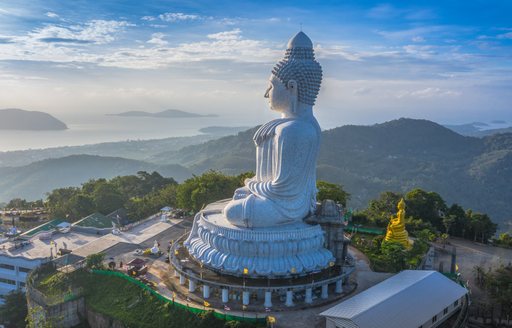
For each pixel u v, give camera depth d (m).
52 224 93.31
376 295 47.62
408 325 43.22
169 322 50.59
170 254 60.91
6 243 80.62
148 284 58.03
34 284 63.50
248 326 46.53
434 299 47.91
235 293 52.56
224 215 54.16
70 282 62.19
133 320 52.84
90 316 57.94
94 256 64.25
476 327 52.28
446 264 70.06
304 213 55.53
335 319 43.47
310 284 51.09
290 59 56.66
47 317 56.72
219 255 51.94
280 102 56.91
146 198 113.12
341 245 55.97
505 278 55.84
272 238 50.22
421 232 76.56
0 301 72.94
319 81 56.56
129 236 81.75
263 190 53.50
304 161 53.16
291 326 46.88
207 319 48.19
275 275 50.34
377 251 69.88
